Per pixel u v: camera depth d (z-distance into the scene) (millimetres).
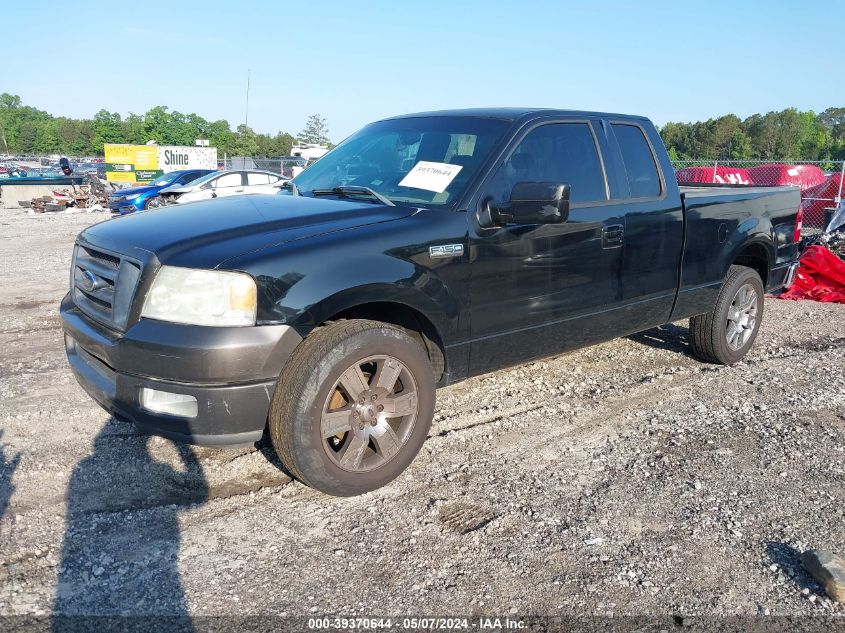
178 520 3170
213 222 3398
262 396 3006
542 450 3965
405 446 3492
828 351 6078
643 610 2631
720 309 5301
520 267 3875
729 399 4816
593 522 3219
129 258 3158
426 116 4539
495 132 4031
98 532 3055
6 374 5141
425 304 3467
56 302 7863
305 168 4855
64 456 3764
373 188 4074
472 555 2953
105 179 34469
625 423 4367
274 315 2988
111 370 3195
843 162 14867
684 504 3395
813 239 9867
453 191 3762
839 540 3107
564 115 4316
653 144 4809
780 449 4031
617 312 4527
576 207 4184
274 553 2943
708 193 5207
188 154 33062
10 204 26469
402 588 2732
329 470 3215
